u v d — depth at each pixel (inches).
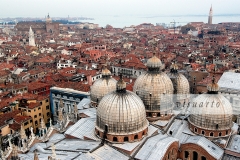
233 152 2610.7
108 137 2527.1
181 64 7012.8
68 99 4579.2
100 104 2620.6
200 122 2778.1
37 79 6392.7
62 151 2458.2
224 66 6968.5
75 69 6904.5
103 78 3481.8
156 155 2369.6
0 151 2733.8
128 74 6850.4
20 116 4092.0
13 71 6914.4
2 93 4928.6
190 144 2615.7
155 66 3046.3
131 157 2386.8
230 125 2785.4
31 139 2787.9
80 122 2989.7
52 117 4849.9
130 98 2544.3
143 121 2576.3
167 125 3019.2
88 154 2297.0
